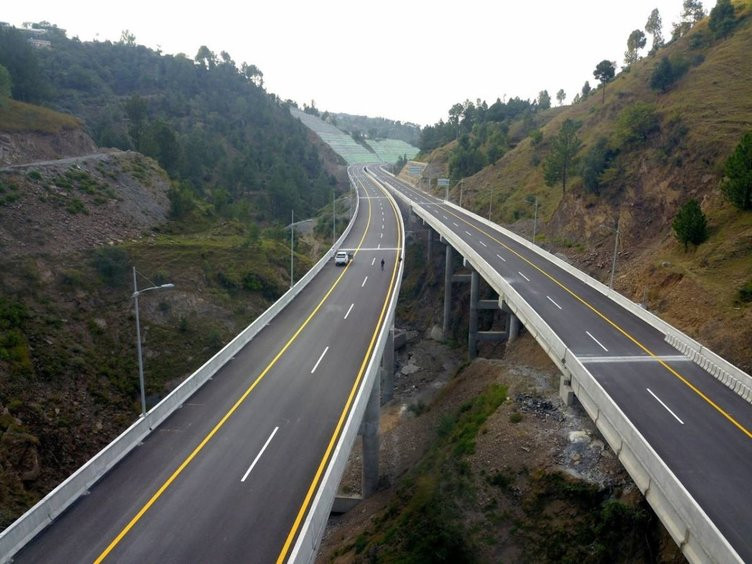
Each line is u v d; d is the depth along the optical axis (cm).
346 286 4825
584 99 11044
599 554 2412
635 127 5884
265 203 10562
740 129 4875
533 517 2677
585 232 5828
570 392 3256
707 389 2727
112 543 1706
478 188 9644
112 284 4497
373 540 2781
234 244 5778
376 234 7362
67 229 4778
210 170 10825
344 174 18262
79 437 3272
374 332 3675
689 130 5234
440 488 2962
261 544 1714
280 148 14438
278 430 2422
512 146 11531
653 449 2162
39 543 1698
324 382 2914
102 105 12462
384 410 4766
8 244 4231
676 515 1892
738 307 3347
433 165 13738
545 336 3466
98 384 3678
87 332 4025
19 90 7544
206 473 2092
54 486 2922
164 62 17025
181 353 4338
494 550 2598
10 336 3472
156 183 6481
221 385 2869
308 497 1958
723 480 1967
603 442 2898
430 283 7500
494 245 6138
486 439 3184
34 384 3350
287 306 4222
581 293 4362
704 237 4091
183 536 1742
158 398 3894
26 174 5069
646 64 8488
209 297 4959
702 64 6706
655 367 2989
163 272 4891
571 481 2686
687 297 3725
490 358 5297
